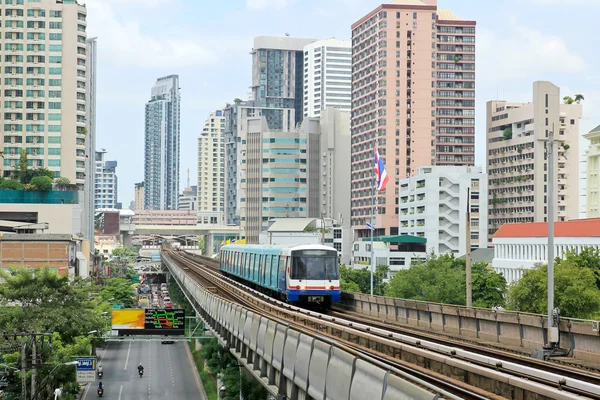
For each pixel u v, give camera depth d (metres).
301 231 186.25
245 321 36.03
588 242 107.44
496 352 26.30
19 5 172.12
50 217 157.88
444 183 175.38
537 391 15.33
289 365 25.22
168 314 75.31
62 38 173.00
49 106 171.88
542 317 31.64
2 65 172.00
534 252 120.69
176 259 166.12
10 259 108.25
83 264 127.06
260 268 67.81
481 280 97.31
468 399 16.17
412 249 173.38
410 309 45.69
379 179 92.81
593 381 21.55
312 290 54.28
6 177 171.00
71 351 59.31
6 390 53.97
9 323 49.75
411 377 15.23
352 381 18.11
